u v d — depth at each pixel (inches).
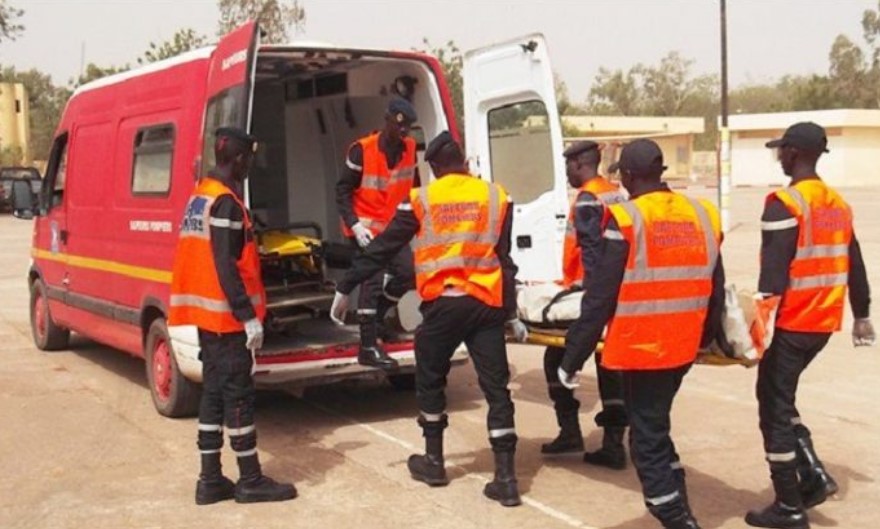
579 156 239.6
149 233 314.0
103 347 439.2
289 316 309.7
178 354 292.0
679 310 186.4
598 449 265.3
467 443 279.6
